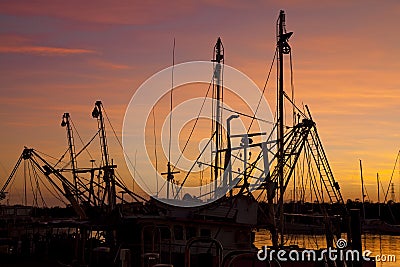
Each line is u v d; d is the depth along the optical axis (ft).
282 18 136.77
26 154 155.12
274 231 125.29
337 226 130.41
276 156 129.08
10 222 203.41
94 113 175.01
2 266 132.05
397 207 433.48
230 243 118.01
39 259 144.46
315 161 130.21
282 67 134.72
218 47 146.10
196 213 123.24
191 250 113.50
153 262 95.20
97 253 132.16
